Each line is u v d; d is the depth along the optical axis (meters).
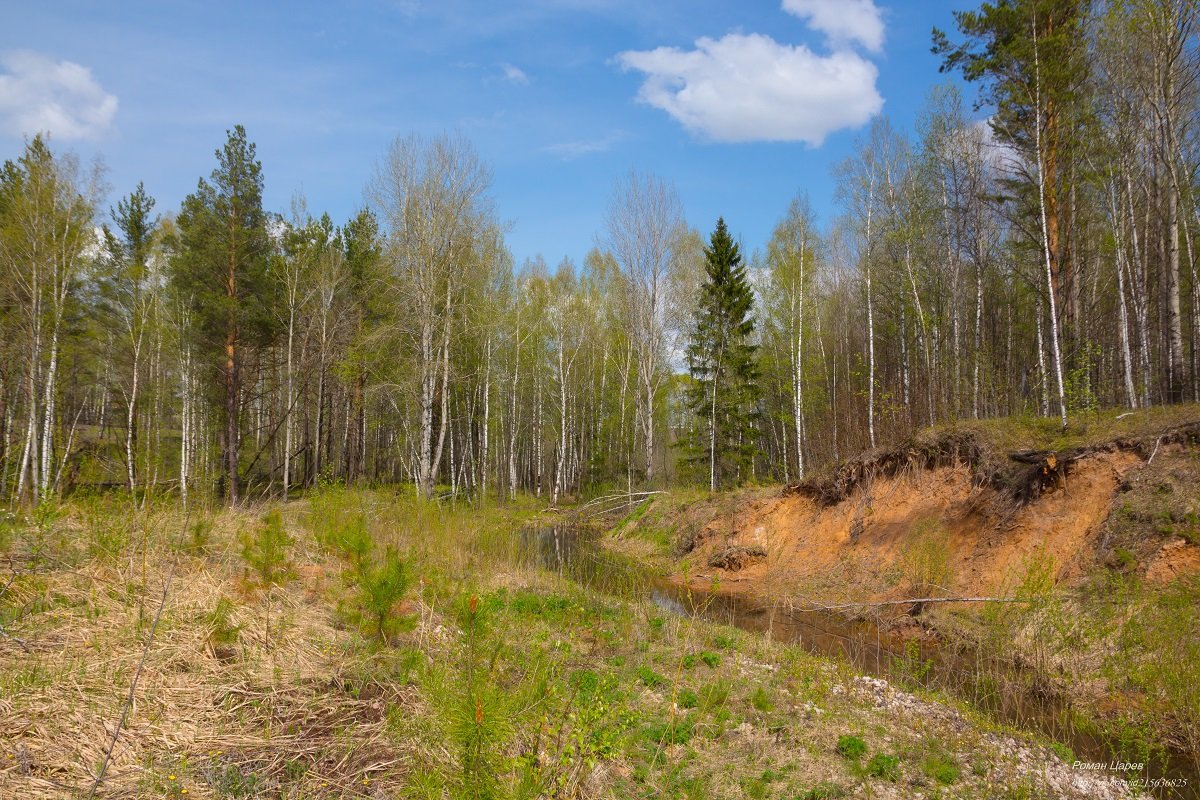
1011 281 27.23
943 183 23.28
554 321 38.09
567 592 11.56
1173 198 14.98
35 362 19.16
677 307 33.47
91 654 4.92
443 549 11.11
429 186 24.12
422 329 24.50
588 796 4.55
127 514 7.76
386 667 5.73
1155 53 14.84
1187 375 19.91
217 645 5.59
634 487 32.22
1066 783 5.90
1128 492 11.17
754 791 5.22
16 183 20.31
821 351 31.75
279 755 4.19
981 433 14.80
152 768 3.82
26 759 3.61
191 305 26.42
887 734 6.78
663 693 7.29
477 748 3.16
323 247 32.38
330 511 10.73
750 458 28.33
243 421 33.72
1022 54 14.53
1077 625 9.37
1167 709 7.24
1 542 6.43
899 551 14.44
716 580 9.02
